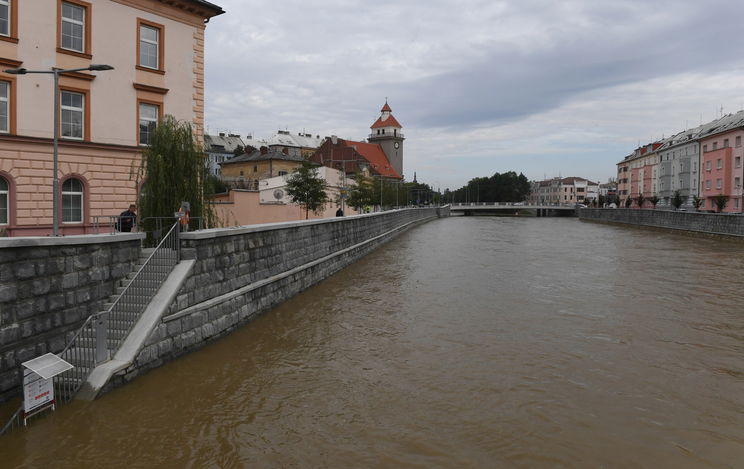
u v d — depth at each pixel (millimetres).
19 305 7496
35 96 18484
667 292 17438
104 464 6328
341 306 14977
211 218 14211
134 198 21391
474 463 6406
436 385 8938
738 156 61906
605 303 15586
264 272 14117
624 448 6789
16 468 6176
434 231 53938
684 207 75688
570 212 120625
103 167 20406
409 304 15312
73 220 19891
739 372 9617
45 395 7488
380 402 8242
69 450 6613
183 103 23016
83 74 19594
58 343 8164
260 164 68562
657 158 92438
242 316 12617
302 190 37531
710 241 40469
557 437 7074
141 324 9188
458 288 18016
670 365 9977
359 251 26750
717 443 6945
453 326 12797
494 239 42125
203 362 9938
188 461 6430
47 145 18906
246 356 10383
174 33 22594
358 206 57031
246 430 7266
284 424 7461
